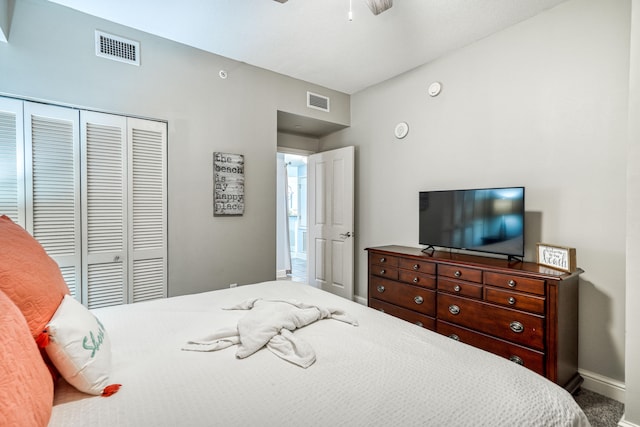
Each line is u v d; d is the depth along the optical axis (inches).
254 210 123.7
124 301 96.6
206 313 64.3
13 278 34.3
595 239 78.7
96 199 91.7
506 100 96.0
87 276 90.4
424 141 121.0
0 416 22.2
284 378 40.1
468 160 106.4
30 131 82.1
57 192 86.0
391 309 108.4
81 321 39.4
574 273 72.1
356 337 52.7
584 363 80.2
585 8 80.0
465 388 37.8
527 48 91.0
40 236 83.7
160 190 102.7
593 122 79.0
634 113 61.1
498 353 79.3
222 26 94.1
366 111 146.9
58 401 35.3
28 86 81.1
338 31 96.6
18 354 27.0
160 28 95.5
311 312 59.9
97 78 90.8
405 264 103.3
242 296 76.4
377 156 141.5
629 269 61.9
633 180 61.3
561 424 34.1
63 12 85.6
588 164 79.9
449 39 101.6
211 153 112.7
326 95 146.1
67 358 35.3
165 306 68.9
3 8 75.9
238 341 50.6
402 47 106.6
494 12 87.3
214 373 41.4
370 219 145.4
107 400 35.5
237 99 118.5
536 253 84.7
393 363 43.8
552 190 86.2
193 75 108.3
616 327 75.7
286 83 132.2
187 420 32.2
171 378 40.1
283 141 169.6
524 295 74.4
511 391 37.5
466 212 98.0
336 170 156.9
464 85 107.0
